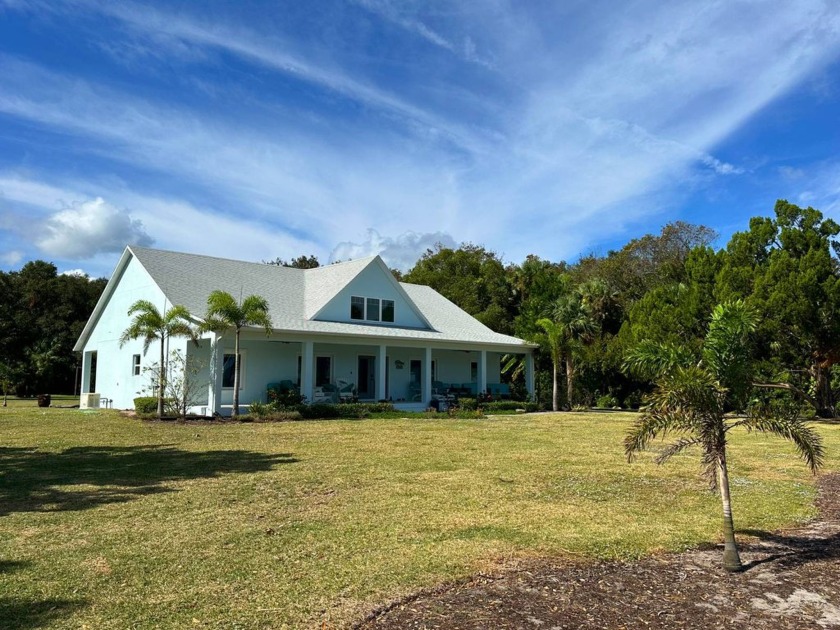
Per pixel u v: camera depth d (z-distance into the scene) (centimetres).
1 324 3981
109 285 2541
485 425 1895
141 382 2273
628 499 830
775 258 2544
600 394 3130
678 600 465
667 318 2708
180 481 910
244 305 1884
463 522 687
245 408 2053
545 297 4122
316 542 604
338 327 2284
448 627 410
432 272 4816
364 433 1588
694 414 564
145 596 462
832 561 566
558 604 454
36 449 1248
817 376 2512
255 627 409
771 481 994
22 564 533
